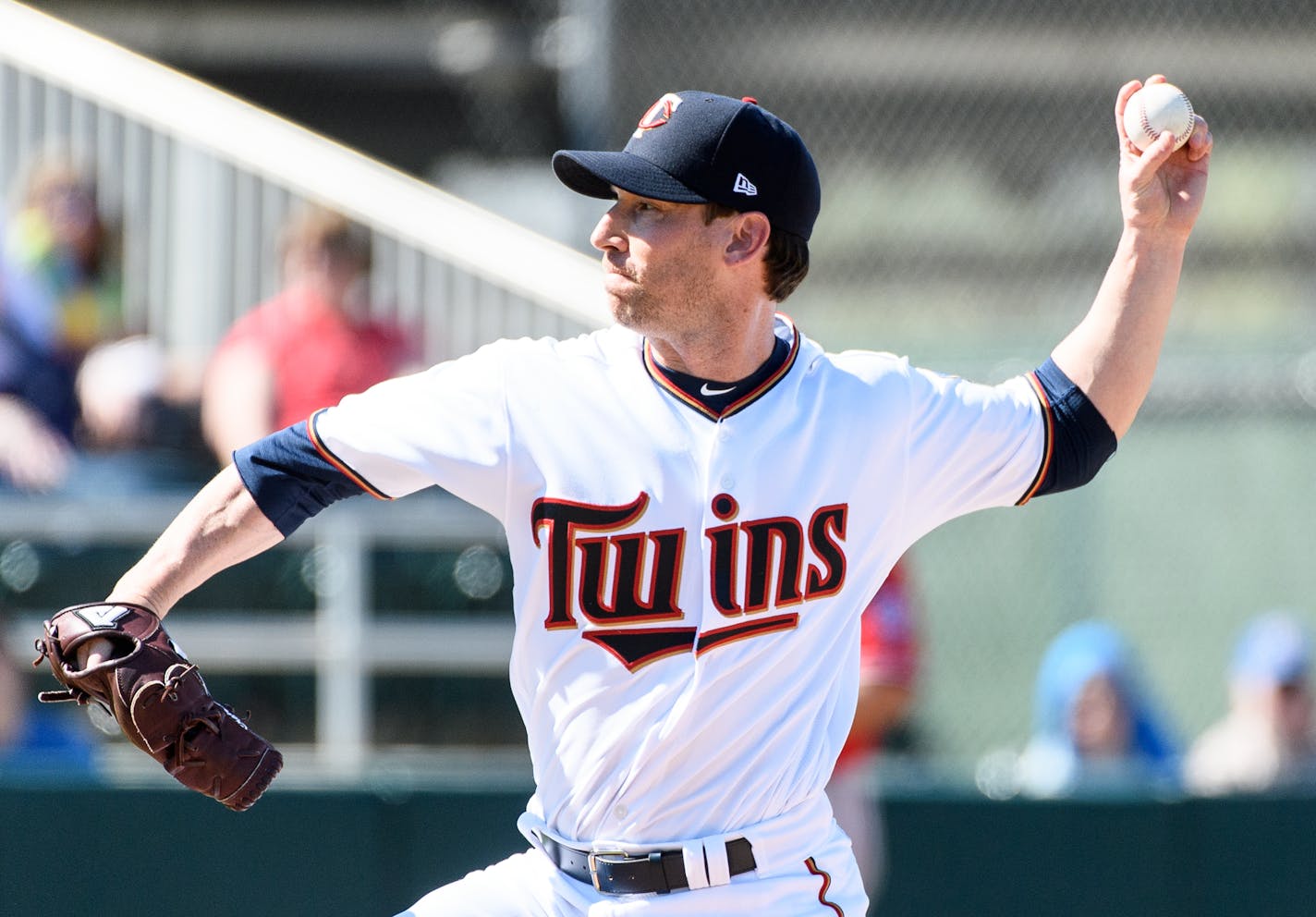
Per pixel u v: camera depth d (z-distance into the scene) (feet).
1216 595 86.89
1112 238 108.37
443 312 74.64
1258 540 86.69
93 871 58.85
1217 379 87.66
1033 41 108.99
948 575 88.38
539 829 34.47
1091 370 35.35
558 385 33.37
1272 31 109.81
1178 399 87.92
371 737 68.03
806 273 34.50
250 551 33.53
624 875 33.24
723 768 33.12
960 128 108.78
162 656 32.45
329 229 71.77
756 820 33.35
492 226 75.25
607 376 33.50
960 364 87.81
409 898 60.44
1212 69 111.24
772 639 32.86
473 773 62.49
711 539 32.71
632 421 33.12
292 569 67.82
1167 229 35.47
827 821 34.60
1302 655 71.97
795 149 33.91
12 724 62.95
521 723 69.21
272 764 33.06
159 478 71.05
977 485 34.88
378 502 68.33
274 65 126.93
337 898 60.08
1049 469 34.99
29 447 69.51
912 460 34.14
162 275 74.95
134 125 75.10
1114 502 87.71
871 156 108.27
